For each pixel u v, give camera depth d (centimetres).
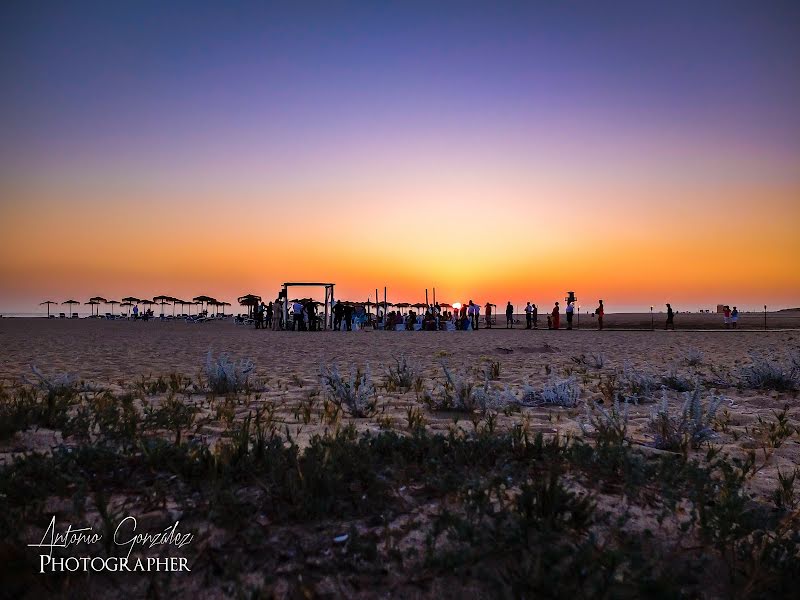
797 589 201
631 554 208
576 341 1973
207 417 495
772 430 468
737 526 240
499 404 592
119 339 1936
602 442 388
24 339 1853
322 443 335
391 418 514
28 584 202
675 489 289
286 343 1783
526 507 248
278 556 219
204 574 208
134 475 299
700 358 1145
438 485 284
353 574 208
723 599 202
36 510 254
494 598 195
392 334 2659
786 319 5478
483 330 3409
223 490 262
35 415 443
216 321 6412
